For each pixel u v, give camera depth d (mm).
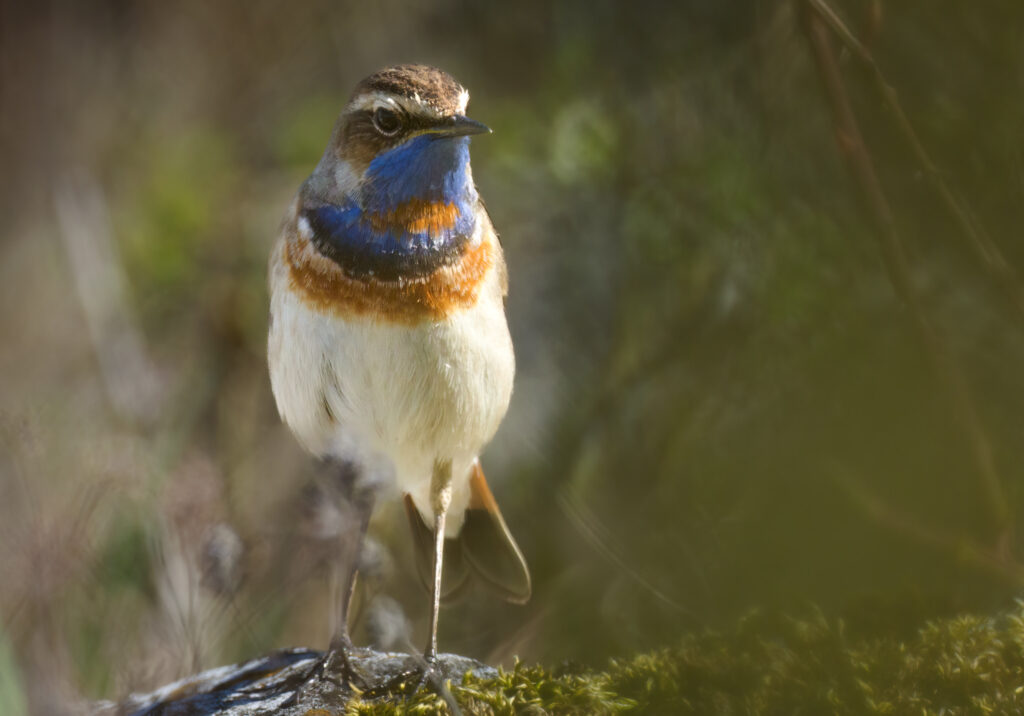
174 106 19484
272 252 9047
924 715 6781
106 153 19516
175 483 11258
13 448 11828
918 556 9766
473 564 10297
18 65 20188
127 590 11258
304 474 12367
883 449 10234
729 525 11203
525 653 12523
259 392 15258
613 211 14242
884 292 11086
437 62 16859
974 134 10469
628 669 7527
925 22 10844
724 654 7547
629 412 13391
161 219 17812
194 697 8219
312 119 18047
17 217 19484
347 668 8055
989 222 10242
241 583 9477
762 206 12305
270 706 7934
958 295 10820
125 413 14875
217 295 16641
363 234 8438
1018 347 10625
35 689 10578
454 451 8953
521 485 13891
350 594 8531
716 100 13305
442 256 8469
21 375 17078
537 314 14594
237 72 19141
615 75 14141
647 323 13562
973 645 7293
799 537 10359
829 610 8141
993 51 10562
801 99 12227
